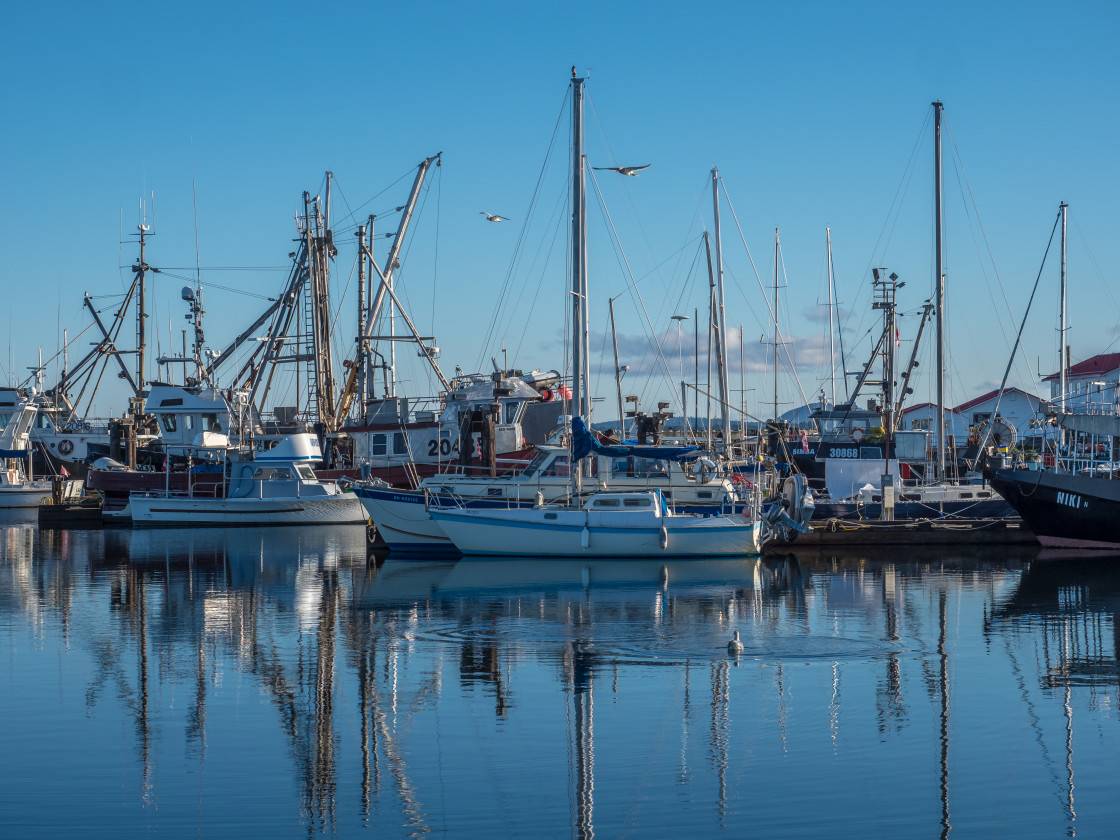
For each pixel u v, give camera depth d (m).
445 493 39.34
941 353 46.31
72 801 13.67
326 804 13.59
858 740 15.90
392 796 13.85
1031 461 51.72
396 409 56.75
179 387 62.22
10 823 12.97
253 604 28.20
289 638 23.52
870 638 22.95
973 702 17.84
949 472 53.34
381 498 39.56
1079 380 74.88
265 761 15.23
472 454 46.34
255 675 20.12
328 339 65.31
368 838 12.53
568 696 18.39
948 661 20.78
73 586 32.12
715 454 44.59
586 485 39.53
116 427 67.25
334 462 58.16
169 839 12.50
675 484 40.31
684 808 13.38
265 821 13.05
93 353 82.31
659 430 49.53
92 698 18.55
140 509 55.00
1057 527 38.72
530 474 40.12
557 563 35.72
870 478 48.22
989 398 96.06
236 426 61.47
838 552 39.44
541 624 24.73
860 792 13.87
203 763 15.13
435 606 27.44
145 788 14.13
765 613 26.03
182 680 19.80
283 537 48.91
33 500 69.44
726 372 51.91
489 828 12.84
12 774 14.70
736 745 15.72
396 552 39.84
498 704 17.95
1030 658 21.02
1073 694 18.34
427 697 18.44
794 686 18.94
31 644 23.11
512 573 33.59
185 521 54.97
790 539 39.41
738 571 33.91
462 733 16.41
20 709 17.89
